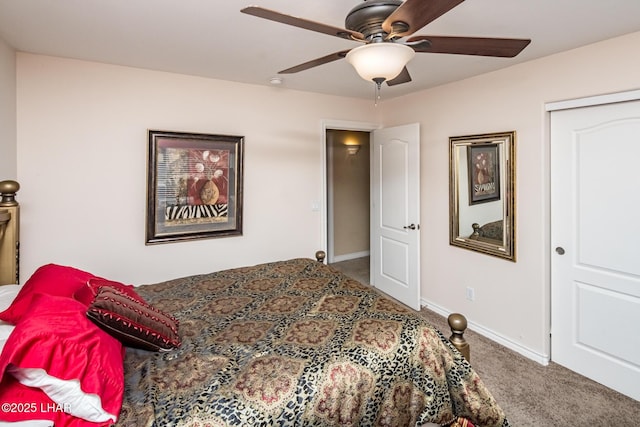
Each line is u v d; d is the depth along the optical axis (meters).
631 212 2.10
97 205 2.69
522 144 2.63
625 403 2.11
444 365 1.49
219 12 1.80
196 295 2.05
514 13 1.78
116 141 2.73
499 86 2.78
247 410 1.10
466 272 3.17
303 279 2.32
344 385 1.27
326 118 3.77
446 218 3.36
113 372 1.10
